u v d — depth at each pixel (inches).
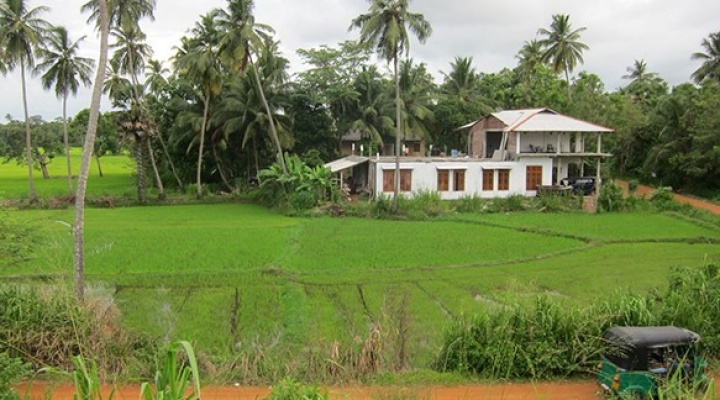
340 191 1625.2
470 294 737.0
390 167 1648.6
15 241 631.8
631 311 486.0
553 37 2330.2
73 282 644.7
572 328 482.0
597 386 459.5
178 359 460.8
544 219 1381.6
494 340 481.4
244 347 530.0
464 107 2320.4
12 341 454.0
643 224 1305.4
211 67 1718.8
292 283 774.5
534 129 1691.7
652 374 400.5
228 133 1840.6
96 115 632.4
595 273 857.5
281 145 1919.3
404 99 2183.8
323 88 2129.7
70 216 1440.7
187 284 765.9
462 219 1385.3
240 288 749.3
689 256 981.2
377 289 753.0
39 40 1632.6
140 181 1766.7
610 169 2262.6
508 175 1718.8
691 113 1863.9
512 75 2773.1
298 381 450.9
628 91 2970.0
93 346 467.8
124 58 1784.0
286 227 1280.8
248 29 1531.7
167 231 1205.7
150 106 2071.9
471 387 455.8
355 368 468.4
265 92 1876.2
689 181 1903.3
